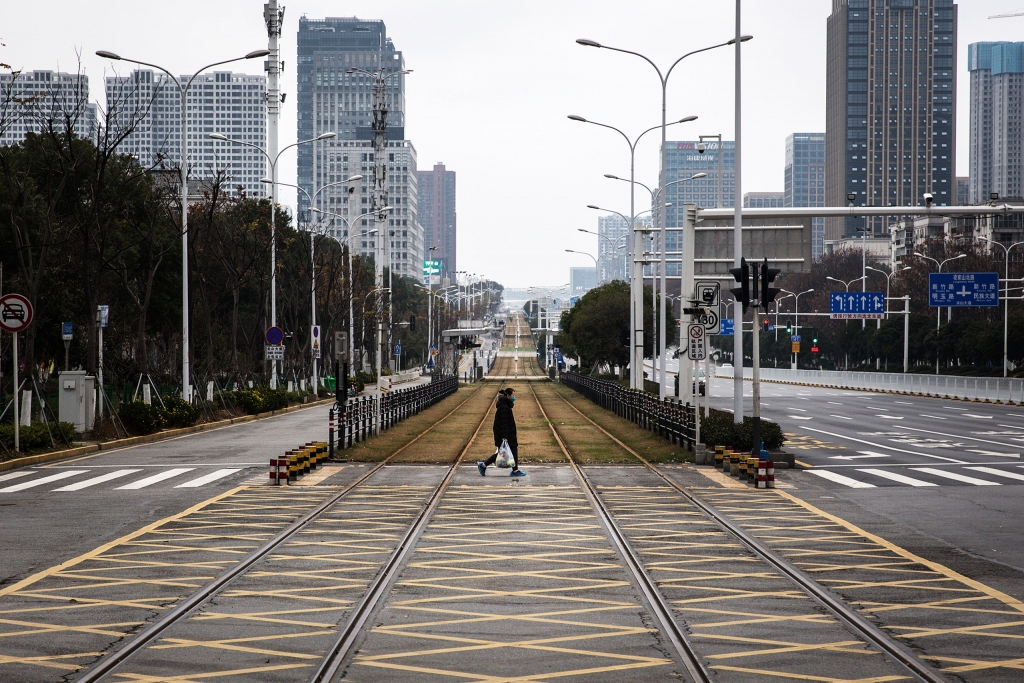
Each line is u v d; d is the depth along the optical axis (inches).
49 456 1089.4
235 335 2133.4
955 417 1953.7
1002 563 521.3
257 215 2246.6
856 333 4343.0
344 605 424.5
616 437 1424.7
